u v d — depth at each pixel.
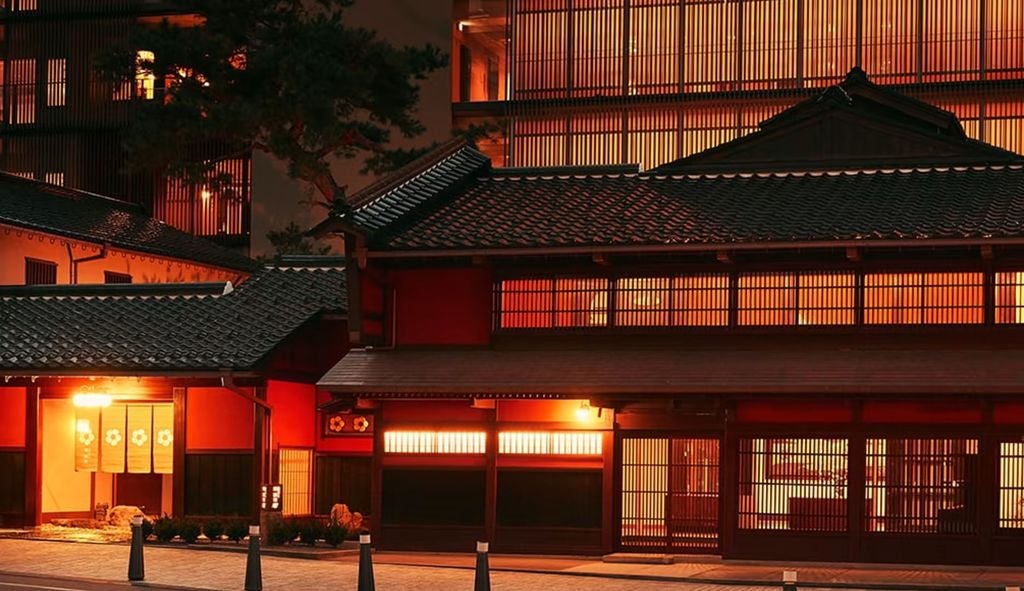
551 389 24.62
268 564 23.62
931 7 41.75
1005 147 41.12
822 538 24.16
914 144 27.20
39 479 29.83
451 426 26.17
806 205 25.62
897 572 23.17
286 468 28.88
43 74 51.66
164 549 25.42
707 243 24.17
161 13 50.91
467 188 29.38
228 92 40.44
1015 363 23.39
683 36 43.78
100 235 37.97
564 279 25.98
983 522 23.55
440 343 26.70
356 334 25.92
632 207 26.78
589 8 44.66
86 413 30.47
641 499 25.45
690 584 21.77
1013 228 23.00
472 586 20.84
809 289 24.72
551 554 25.50
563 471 25.61
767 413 24.55
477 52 51.12
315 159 40.72
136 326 29.84
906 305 24.23
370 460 29.69
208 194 50.53
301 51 39.12
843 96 27.62
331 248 43.09
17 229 34.81
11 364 28.66
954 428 23.73
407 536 26.19
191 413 28.95
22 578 20.97
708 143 43.44
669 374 24.38
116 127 50.94
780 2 42.94
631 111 44.06
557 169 29.62
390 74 40.25
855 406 24.09
